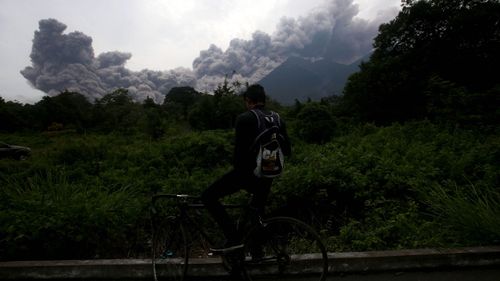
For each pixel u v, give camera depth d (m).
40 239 4.36
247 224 3.38
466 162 6.73
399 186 5.98
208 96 26.66
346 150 9.77
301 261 3.66
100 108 52.53
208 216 4.86
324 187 6.09
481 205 4.52
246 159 3.07
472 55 24.06
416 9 25.16
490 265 3.75
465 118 12.76
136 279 3.69
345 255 3.71
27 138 30.88
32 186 6.16
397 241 4.44
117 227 4.82
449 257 3.72
